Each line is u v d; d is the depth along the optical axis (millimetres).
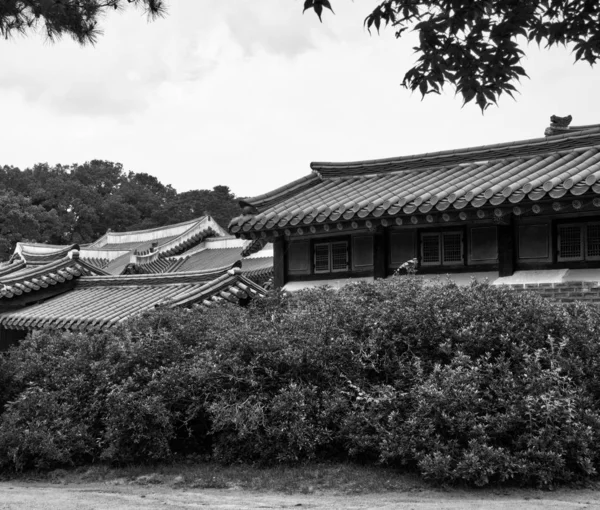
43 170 99438
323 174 16031
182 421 10500
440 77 7121
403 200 12156
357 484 8828
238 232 14344
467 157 14109
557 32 6797
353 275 14125
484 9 6863
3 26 7547
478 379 8852
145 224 92375
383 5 6945
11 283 18469
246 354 10336
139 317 12281
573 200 10641
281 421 9617
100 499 8820
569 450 8344
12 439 10680
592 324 9359
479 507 7531
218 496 8805
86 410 11156
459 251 13000
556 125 15773
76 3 7711
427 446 8570
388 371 9820
